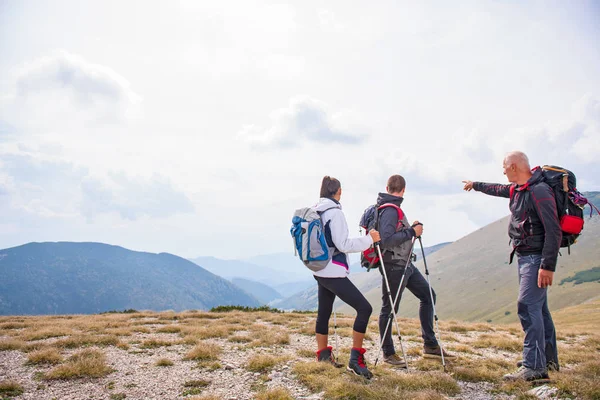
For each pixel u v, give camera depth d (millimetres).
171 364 6742
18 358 7035
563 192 5625
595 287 197875
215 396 4969
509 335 11414
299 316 15008
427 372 6047
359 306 5992
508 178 6254
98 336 9039
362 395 4934
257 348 8242
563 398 4816
